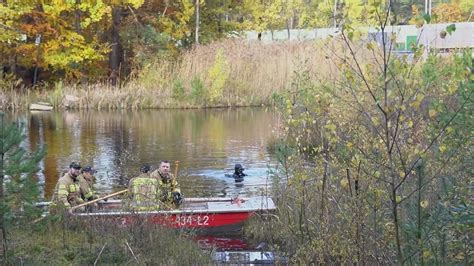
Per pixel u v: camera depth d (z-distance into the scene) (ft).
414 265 23.02
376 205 25.13
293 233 31.55
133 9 136.36
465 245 22.33
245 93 119.03
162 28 137.80
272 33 154.51
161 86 118.62
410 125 21.26
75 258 29.22
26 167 27.27
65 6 120.47
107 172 57.88
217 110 113.19
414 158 24.79
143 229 32.89
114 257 29.99
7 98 112.47
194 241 35.81
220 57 118.21
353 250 27.27
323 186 29.50
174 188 40.86
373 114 26.53
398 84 21.06
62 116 103.96
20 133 27.43
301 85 43.62
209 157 66.13
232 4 154.40
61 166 60.90
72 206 37.70
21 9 116.67
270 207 39.70
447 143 22.22
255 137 79.71
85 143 75.15
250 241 37.63
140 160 64.44
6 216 26.89
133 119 100.07
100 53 127.95
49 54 122.62
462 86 20.98
